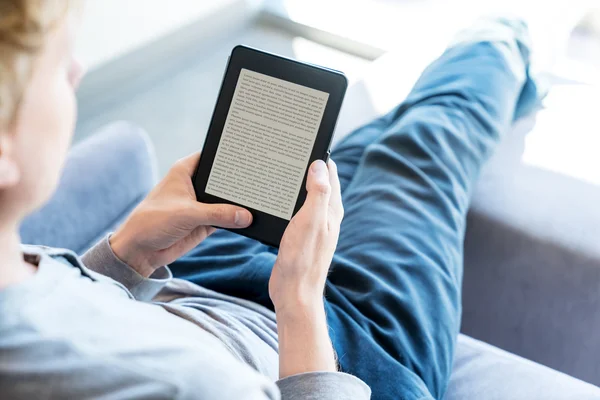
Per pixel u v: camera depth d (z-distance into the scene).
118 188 1.12
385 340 0.85
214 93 2.04
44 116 0.38
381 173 1.07
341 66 2.10
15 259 0.41
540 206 1.25
